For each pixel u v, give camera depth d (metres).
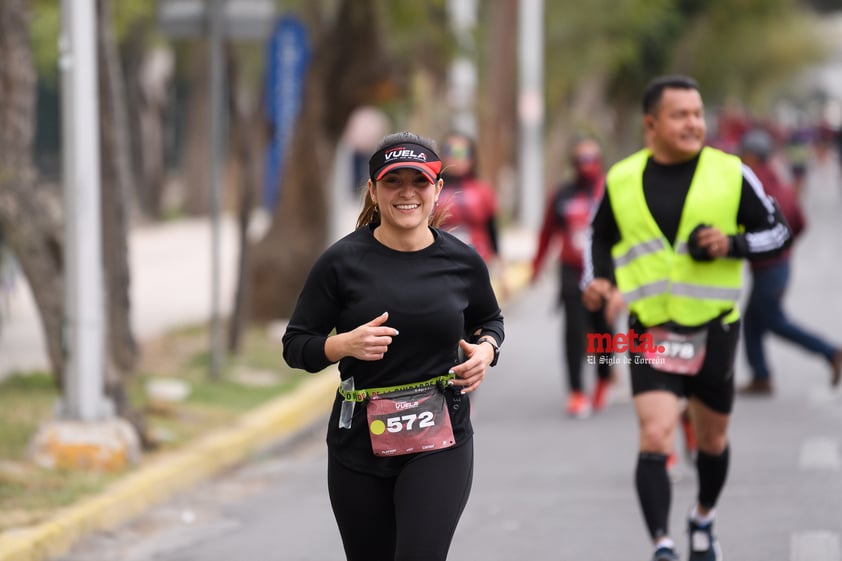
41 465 24.91
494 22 87.62
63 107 25.08
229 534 22.61
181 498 25.20
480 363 14.30
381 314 14.27
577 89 100.06
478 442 29.58
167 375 34.81
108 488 23.88
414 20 48.47
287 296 44.06
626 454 27.73
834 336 43.50
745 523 21.81
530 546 21.14
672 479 25.09
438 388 14.44
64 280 27.31
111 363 26.92
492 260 30.70
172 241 80.56
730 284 18.34
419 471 14.23
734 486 24.41
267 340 40.72
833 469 25.50
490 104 87.56
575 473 26.20
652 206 18.50
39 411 29.61
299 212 44.22
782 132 155.88
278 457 29.31
